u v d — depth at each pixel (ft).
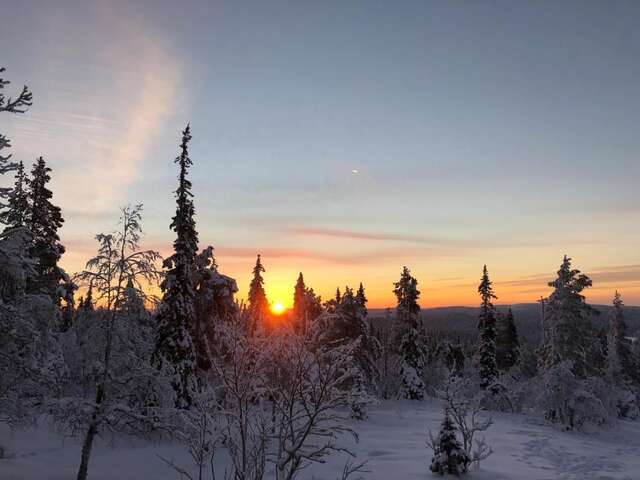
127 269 50.08
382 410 134.31
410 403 156.15
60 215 92.12
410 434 90.07
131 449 61.26
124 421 49.93
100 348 49.60
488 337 167.32
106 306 49.62
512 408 149.69
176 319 76.48
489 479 54.85
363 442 80.38
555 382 120.26
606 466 63.10
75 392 51.08
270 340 32.35
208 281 90.84
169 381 52.49
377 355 163.32
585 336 128.36
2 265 42.55
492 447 77.00
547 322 132.67
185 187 81.35
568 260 131.34
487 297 170.71
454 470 56.13
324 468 59.77
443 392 65.46
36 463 55.47
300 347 31.27
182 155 81.30
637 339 210.79
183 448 62.90
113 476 52.26
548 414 122.31
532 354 206.80
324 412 32.22
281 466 30.19
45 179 89.61
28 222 84.23
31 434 66.13
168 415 48.70
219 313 88.89
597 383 122.42
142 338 52.95
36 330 46.47
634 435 116.98
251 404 34.19
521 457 69.36
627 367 189.57
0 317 43.55
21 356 46.65
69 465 56.24
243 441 30.66
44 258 83.76
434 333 282.36
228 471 52.70
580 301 128.98
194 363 76.59
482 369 164.66
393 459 66.74
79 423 47.52
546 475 57.31
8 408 44.93
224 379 31.91
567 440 90.74
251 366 31.94
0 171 39.96
